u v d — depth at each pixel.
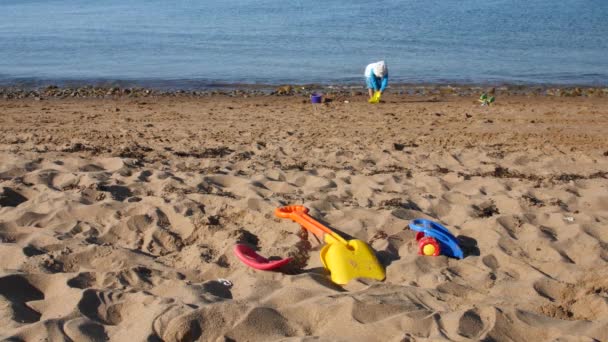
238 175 7.91
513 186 7.70
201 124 12.15
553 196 7.26
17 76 20.47
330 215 6.34
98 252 5.38
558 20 36.06
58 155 8.80
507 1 46.97
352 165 8.70
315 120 12.84
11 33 31.97
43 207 6.50
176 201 6.59
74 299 4.47
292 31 31.83
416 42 28.30
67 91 17.70
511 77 21.11
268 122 12.51
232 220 6.29
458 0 48.16
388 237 5.82
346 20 36.44
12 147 9.24
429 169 8.53
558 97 17.72
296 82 19.95
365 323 4.18
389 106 15.31
